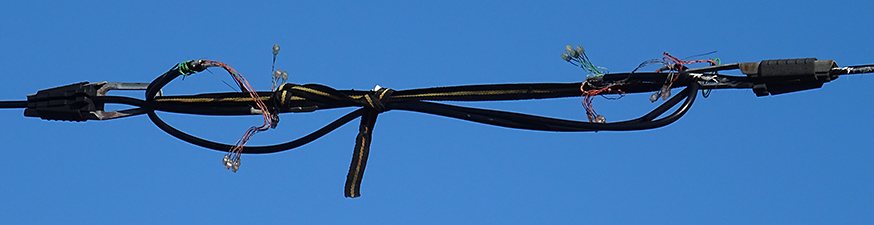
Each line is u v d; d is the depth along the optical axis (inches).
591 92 338.6
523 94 349.1
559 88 344.2
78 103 392.2
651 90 334.0
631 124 326.3
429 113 358.0
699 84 326.3
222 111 378.6
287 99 368.2
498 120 348.2
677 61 327.3
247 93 374.6
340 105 367.6
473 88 354.0
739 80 323.3
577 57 337.7
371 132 366.3
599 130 331.9
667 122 321.7
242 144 379.9
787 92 320.5
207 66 363.9
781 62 317.1
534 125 344.5
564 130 339.9
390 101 362.0
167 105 385.1
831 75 314.0
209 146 390.6
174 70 365.4
